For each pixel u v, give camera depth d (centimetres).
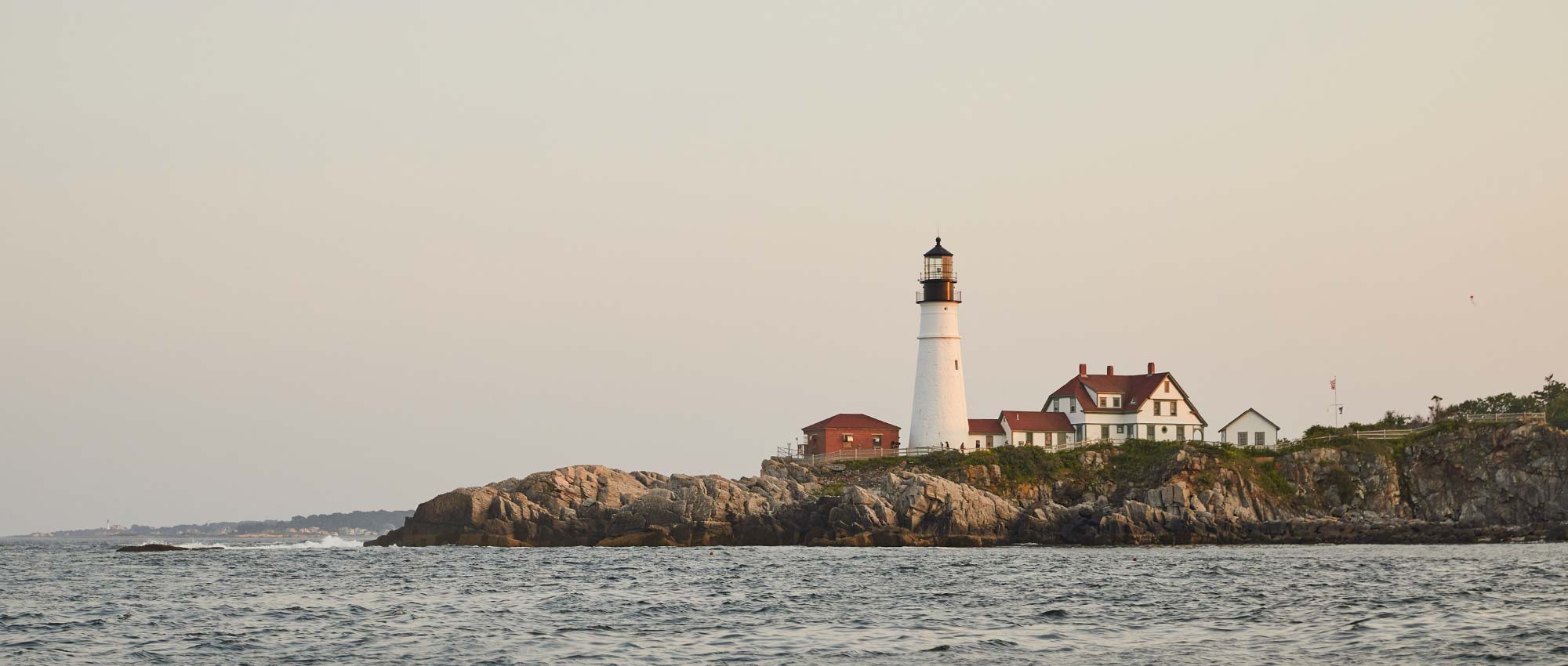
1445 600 10912
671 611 10856
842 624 9912
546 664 8119
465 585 13625
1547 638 8625
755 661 8231
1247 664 7938
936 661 8162
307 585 13900
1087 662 8075
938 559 17075
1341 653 8250
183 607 11488
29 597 12644
